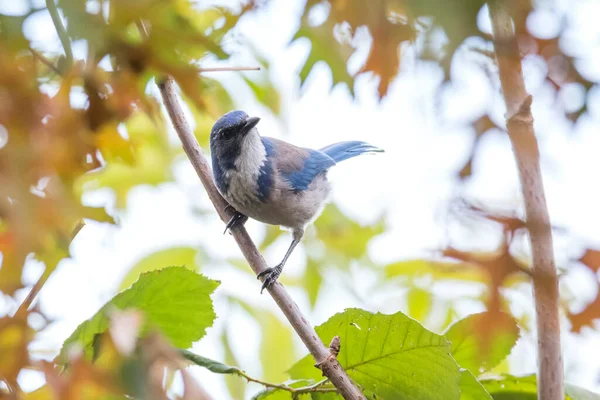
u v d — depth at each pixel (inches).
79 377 198.2
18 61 187.0
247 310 609.9
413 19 188.1
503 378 321.4
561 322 272.5
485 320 229.9
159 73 213.5
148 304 274.5
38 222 185.5
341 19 231.1
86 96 200.1
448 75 200.1
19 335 196.2
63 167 191.2
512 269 221.8
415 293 565.3
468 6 176.6
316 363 281.7
